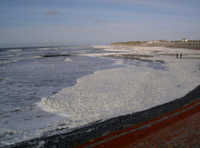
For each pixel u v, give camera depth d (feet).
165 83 39.37
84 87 36.65
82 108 23.72
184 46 284.41
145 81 41.70
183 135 13.03
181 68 65.92
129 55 143.33
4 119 20.47
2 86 38.83
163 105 22.53
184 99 24.82
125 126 15.84
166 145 11.69
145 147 11.53
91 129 16.08
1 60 104.83
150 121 16.52
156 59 105.50
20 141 14.78
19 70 62.85
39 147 13.38
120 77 46.85
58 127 17.52
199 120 15.74
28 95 31.60
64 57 127.65
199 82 39.73
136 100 26.71
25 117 21.03
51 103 26.48
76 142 13.43
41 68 67.97
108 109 22.84
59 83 41.39
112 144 12.35
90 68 67.21
